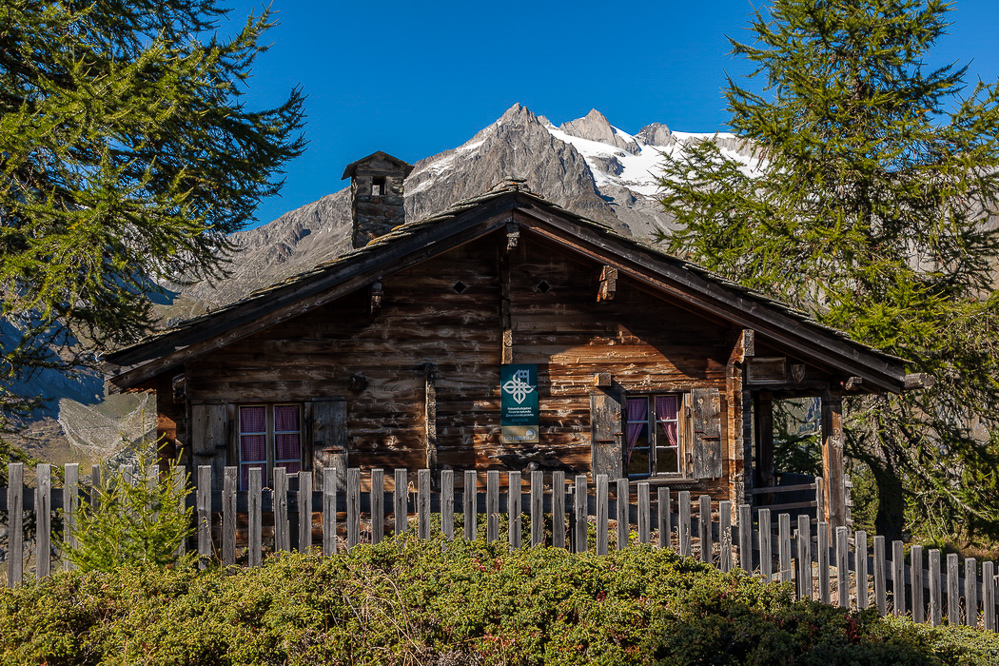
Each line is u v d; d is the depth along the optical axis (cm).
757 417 1244
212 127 1305
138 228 1095
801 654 494
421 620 482
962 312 1463
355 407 980
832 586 912
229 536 622
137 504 583
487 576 536
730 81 1742
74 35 1135
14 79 1131
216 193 1345
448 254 1019
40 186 1184
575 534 675
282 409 975
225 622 473
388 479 979
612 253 978
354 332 983
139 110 1085
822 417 1118
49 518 595
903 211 1656
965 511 1645
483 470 1012
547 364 1034
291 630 459
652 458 1083
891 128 1619
